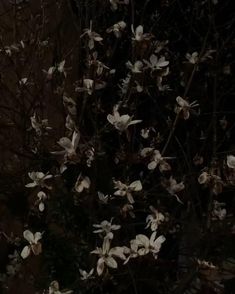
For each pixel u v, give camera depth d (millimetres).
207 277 2213
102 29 2781
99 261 1838
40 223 2426
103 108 2713
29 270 2467
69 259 2348
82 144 2068
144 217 2580
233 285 2205
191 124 2842
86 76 2352
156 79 2266
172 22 3029
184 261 2576
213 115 2566
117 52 2918
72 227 2387
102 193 2264
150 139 2676
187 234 2482
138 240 1890
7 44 2936
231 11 3037
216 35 2719
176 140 2586
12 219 2719
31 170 2533
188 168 2455
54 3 2961
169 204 2479
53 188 2387
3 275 2604
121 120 1891
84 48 2570
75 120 2258
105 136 2662
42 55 2746
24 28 2990
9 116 2781
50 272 2355
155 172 2656
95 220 2260
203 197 2564
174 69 2836
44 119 2570
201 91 2830
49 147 2695
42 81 2697
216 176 1894
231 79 2957
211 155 2600
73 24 2881
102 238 2096
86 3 2631
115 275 2250
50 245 2363
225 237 2268
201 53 2309
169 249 2648
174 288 2365
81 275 2268
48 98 2775
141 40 2074
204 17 3004
